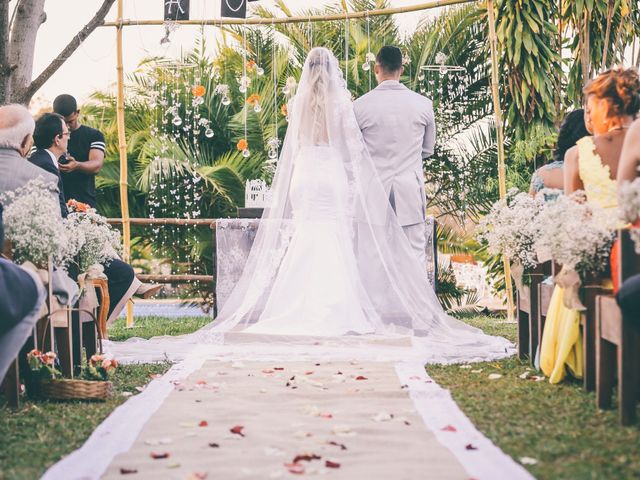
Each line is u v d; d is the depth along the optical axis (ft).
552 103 25.44
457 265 28.71
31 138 13.80
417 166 19.66
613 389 11.94
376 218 18.63
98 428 10.12
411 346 16.84
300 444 9.32
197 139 30.22
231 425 10.34
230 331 17.63
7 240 12.03
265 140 29.89
